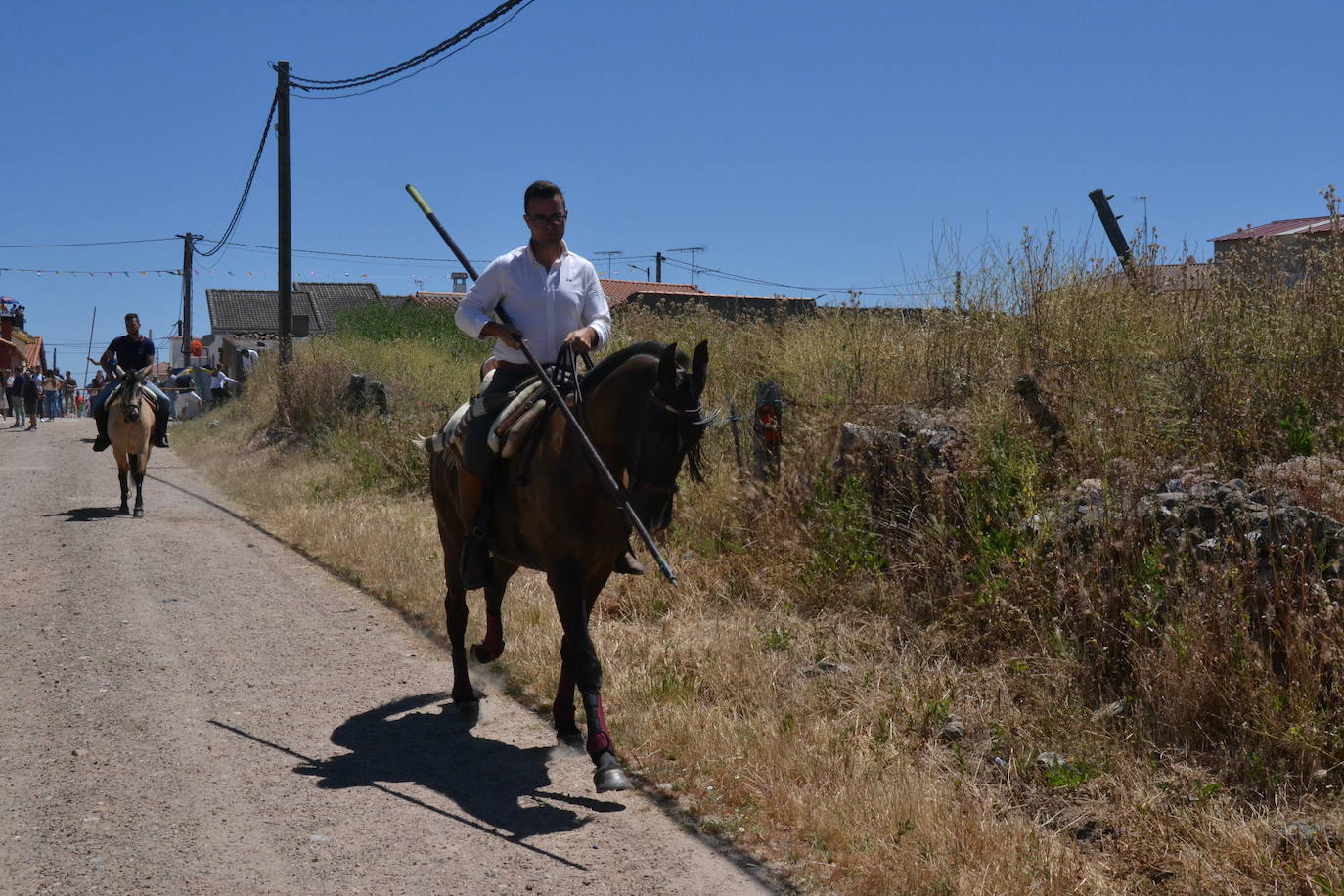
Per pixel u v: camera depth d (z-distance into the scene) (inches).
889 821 153.9
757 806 164.1
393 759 189.5
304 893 140.8
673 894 140.7
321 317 2122.3
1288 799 150.5
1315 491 194.5
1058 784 159.5
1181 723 168.6
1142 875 138.5
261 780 179.6
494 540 194.1
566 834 158.9
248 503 502.3
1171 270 320.2
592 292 196.7
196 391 1300.4
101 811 166.2
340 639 267.6
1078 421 257.9
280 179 757.9
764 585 258.2
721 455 338.6
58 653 253.6
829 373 354.9
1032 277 327.9
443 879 144.9
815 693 202.2
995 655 205.6
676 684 213.0
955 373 310.5
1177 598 184.9
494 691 226.5
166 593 316.8
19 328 2137.1
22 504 508.7
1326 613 163.0
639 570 193.9
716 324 491.2
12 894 139.4
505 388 191.5
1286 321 254.8
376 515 412.5
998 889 134.5
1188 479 211.9
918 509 253.4
